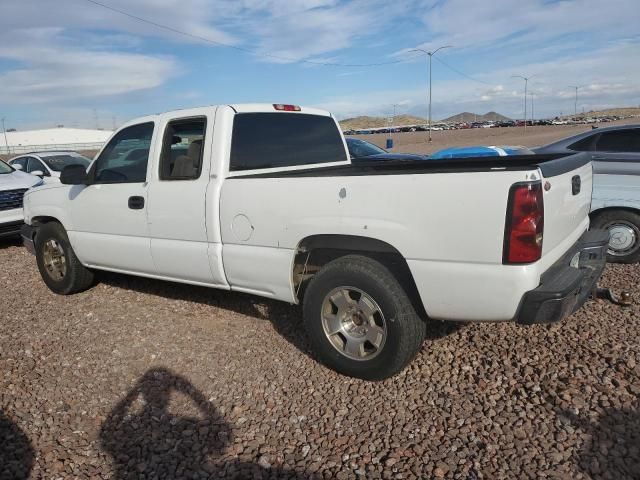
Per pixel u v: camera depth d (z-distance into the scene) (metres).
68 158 12.45
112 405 3.55
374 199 3.35
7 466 2.94
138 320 4.98
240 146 4.34
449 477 2.68
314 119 5.21
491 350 3.99
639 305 4.73
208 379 3.83
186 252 4.43
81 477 2.84
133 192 4.77
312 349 4.21
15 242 9.59
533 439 2.92
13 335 4.74
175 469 2.88
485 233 3.00
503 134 65.50
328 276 3.62
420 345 3.53
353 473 2.76
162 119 4.62
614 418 3.04
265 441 3.09
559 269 3.31
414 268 3.26
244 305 5.23
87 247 5.36
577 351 3.89
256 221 3.92
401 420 3.19
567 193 3.52
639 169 5.97
